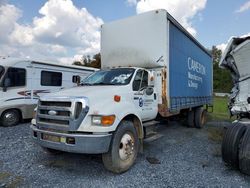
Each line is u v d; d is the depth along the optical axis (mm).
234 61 5809
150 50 6309
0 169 4574
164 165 4938
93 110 4082
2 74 8867
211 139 7586
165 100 6211
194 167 4836
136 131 4934
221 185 3947
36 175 4312
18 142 6543
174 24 6738
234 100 6027
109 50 7016
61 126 4086
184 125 10305
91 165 4867
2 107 8844
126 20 6750
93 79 5793
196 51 9484
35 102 9977
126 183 3994
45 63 10422
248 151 4215
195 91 9383
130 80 5309
